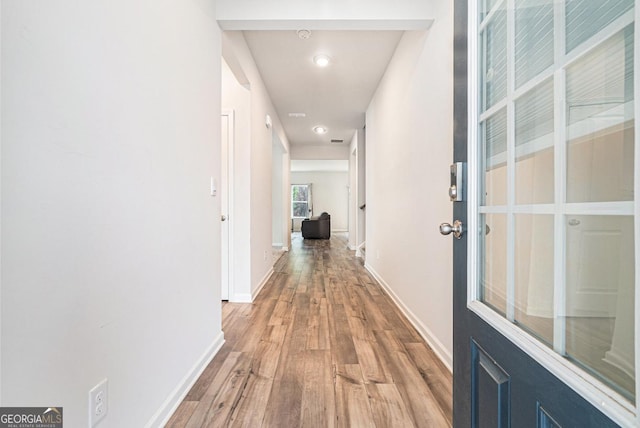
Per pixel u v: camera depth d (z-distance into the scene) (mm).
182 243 1425
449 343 1649
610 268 541
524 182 779
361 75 3297
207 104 1740
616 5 536
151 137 1161
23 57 665
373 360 1736
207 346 1724
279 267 4629
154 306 1181
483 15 933
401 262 2611
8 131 637
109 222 929
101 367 897
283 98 3982
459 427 974
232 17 1868
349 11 1875
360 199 5703
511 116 831
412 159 2293
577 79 624
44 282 714
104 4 906
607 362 540
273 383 1507
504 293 851
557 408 558
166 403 1258
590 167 589
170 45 1313
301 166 10656
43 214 711
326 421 1238
